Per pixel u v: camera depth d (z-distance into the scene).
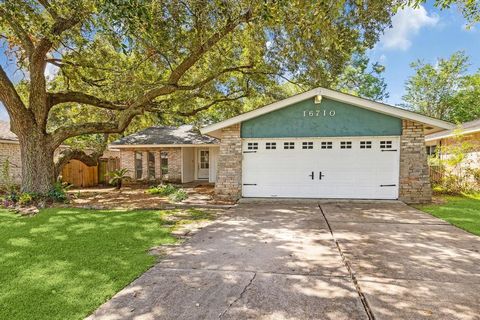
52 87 13.20
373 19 8.17
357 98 8.80
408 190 8.86
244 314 2.63
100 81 11.70
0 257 4.18
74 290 3.12
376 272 3.56
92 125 10.05
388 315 2.59
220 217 7.02
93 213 7.56
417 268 3.68
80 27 8.41
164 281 3.36
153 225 6.18
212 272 3.62
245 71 12.63
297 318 2.56
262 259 4.07
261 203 8.93
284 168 9.62
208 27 7.82
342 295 2.97
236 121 9.54
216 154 16.95
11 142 14.22
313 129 9.36
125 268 3.75
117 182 14.76
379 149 9.09
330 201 9.01
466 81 27.50
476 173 10.88
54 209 8.15
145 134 17.25
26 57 10.32
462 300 2.85
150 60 10.55
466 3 5.93
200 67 12.47
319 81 10.50
